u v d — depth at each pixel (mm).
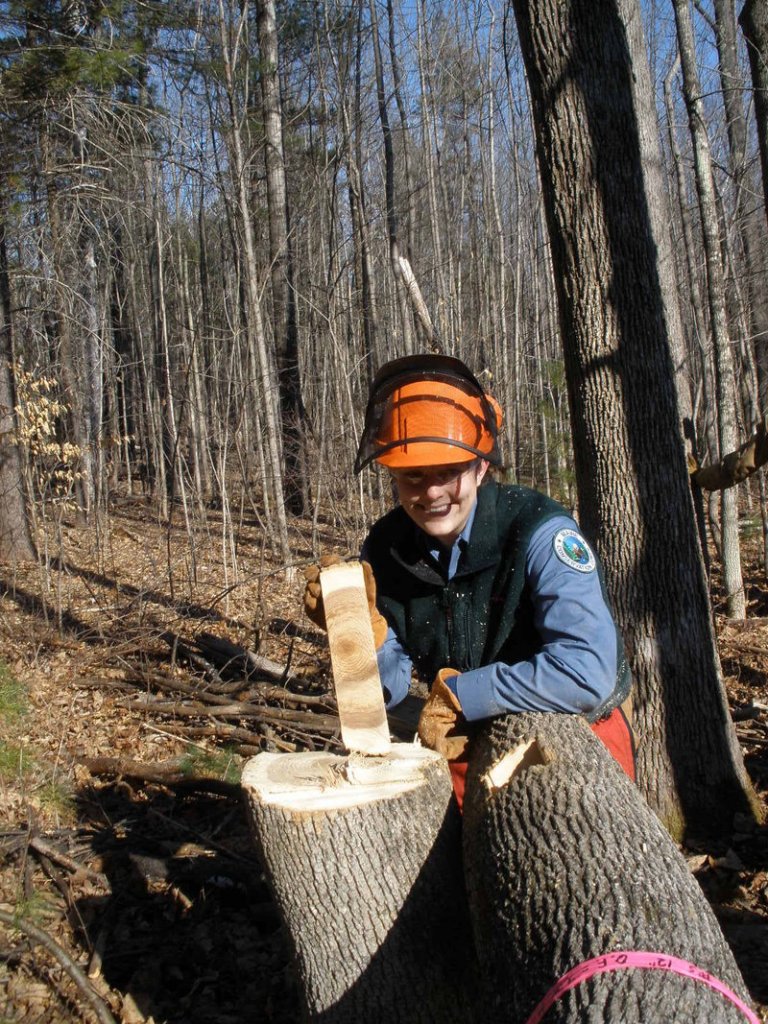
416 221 20047
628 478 4324
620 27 4168
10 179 13062
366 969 2090
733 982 1560
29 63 12242
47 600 9859
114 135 13547
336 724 5656
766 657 7309
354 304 18562
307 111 18969
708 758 4430
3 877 4039
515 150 15805
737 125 12562
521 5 4227
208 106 14281
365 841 2061
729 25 11930
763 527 10680
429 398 2230
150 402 18688
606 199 4211
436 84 19328
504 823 2018
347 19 17438
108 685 6660
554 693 2154
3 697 6027
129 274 19891
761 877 3980
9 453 12484
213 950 3615
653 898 1678
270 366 13656
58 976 3455
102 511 14555
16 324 15188
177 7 13195
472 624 2340
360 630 2303
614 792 2010
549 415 11758
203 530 15234
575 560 2215
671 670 4379
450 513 2273
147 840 4406
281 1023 3195
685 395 5051
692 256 12531
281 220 16484
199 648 7078
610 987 1479
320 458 12672
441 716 2303
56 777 5113
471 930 2166
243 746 5625
